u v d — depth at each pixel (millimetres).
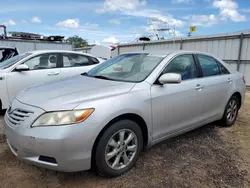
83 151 2336
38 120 2324
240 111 5715
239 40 9781
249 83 9633
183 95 3248
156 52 3580
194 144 3600
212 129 4297
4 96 4953
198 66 3707
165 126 3107
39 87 2990
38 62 5520
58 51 5906
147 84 2920
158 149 3389
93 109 2391
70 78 3422
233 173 2789
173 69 3291
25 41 13211
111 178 2633
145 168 2852
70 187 2463
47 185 2492
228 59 10273
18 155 2426
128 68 3354
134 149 2791
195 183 2578
